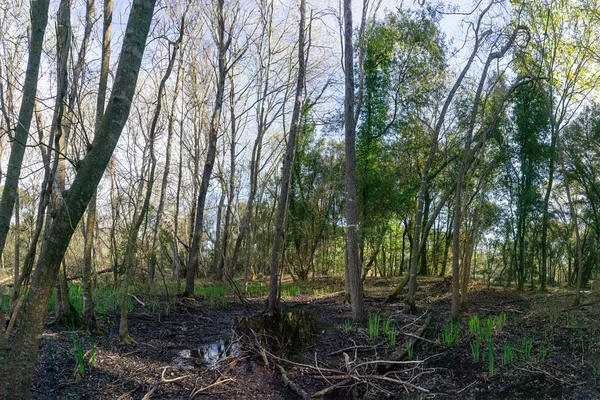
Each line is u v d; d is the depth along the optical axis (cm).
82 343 734
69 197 374
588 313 953
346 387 666
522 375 677
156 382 633
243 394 630
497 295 1363
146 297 1277
